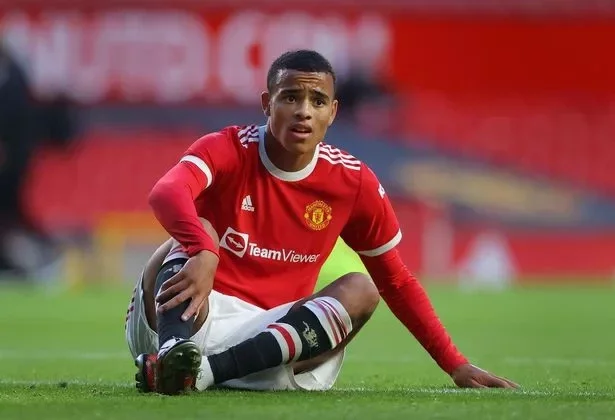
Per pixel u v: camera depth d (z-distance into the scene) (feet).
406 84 238.68
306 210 53.31
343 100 237.45
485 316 153.17
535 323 142.10
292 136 51.03
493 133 238.89
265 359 49.55
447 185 236.22
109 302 177.88
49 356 90.99
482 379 55.31
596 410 43.21
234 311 52.26
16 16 231.71
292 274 53.72
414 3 238.89
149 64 235.81
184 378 46.44
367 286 51.19
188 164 51.44
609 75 242.17
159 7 236.43
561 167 238.07
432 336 56.08
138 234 228.84
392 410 42.65
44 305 170.81
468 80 240.12
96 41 233.96
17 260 223.30
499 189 237.04
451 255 234.79
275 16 238.07
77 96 232.53
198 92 237.25
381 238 55.11
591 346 107.76
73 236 226.17
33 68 230.07
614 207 237.25
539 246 235.81
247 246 52.95
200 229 48.78
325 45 238.07
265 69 238.07
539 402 46.09
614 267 235.81
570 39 241.76
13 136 226.58
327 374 52.49
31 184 226.38
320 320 50.06
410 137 237.45
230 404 44.11
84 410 42.42
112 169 232.32
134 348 54.08
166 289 47.67
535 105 240.73
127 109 234.58
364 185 54.03
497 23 240.94
